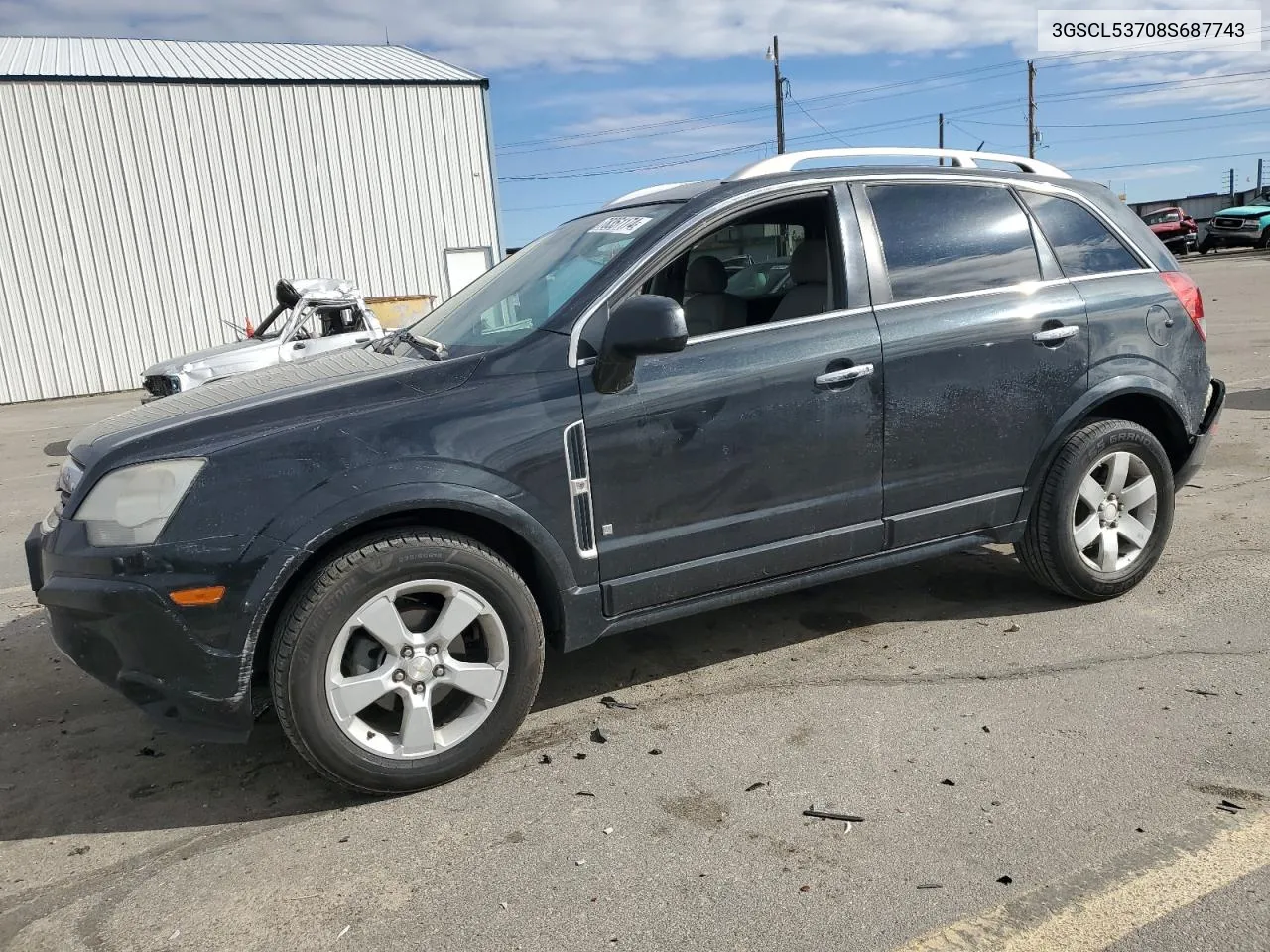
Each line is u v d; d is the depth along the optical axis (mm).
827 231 3604
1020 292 3863
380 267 20516
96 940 2357
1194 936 2152
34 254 17578
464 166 21047
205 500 2719
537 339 3162
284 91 19188
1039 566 4094
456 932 2303
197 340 19031
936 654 3766
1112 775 2822
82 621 2771
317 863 2633
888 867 2455
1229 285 19938
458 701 3133
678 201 3572
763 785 2885
